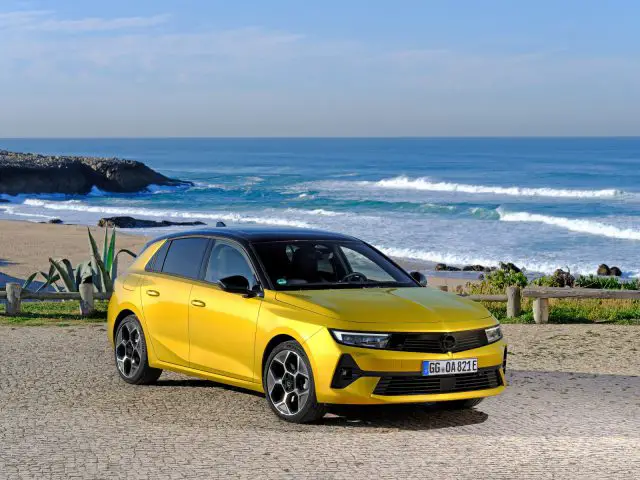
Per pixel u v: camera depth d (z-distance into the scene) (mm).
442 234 52781
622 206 71562
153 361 8602
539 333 13500
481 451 6348
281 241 8070
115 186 106312
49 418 7363
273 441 6574
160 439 6625
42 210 82312
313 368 6859
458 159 182750
